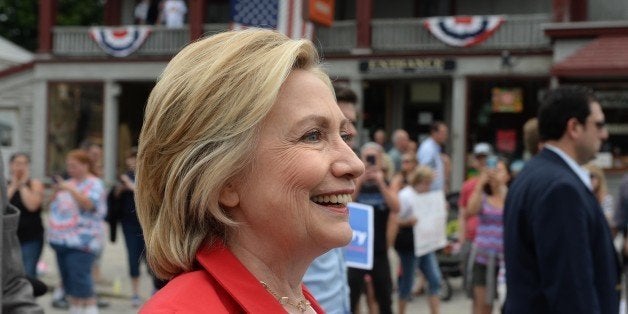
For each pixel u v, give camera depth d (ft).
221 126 4.58
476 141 61.31
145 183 4.90
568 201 10.44
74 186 26.48
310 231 4.68
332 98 4.87
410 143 45.03
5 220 8.47
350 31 63.10
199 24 66.80
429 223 26.55
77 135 70.38
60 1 113.19
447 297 33.47
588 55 53.16
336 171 4.72
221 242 4.79
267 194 4.65
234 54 4.67
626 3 58.39
